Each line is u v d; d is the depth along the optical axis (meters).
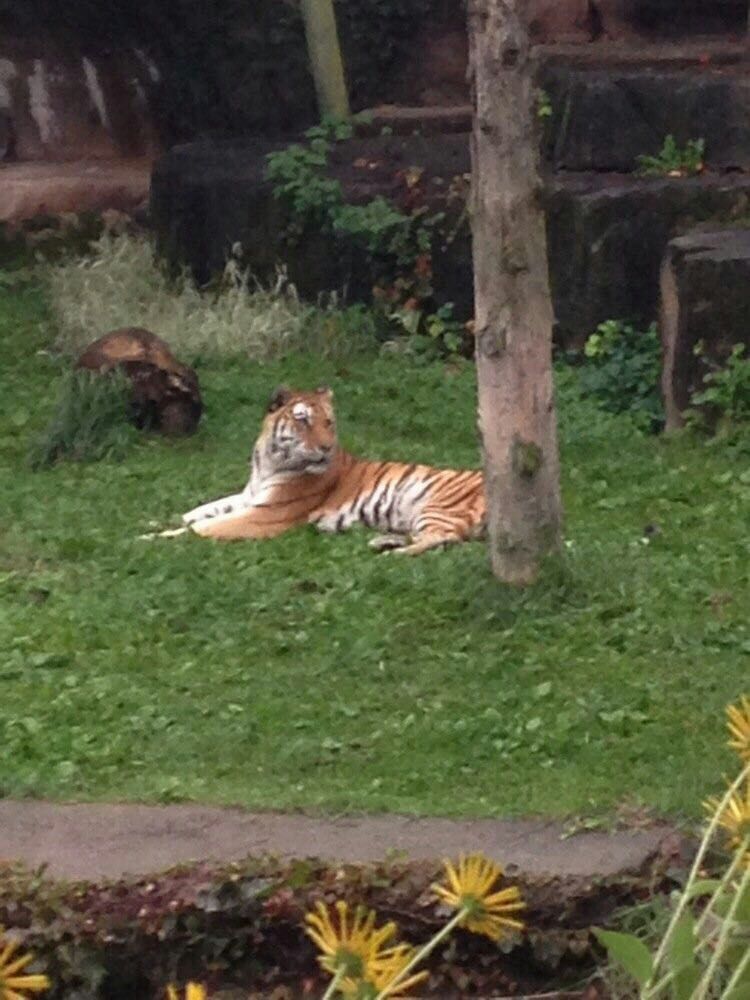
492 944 7.69
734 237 16.50
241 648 11.22
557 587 11.54
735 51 19.94
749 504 13.87
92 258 21.45
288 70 22.84
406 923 7.69
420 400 17.41
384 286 19.45
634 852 8.09
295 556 13.09
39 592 12.37
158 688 10.59
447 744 9.66
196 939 7.72
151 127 24.27
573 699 10.16
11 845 8.34
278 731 9.95
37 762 9.48
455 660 10.88
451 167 19.94
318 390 13.98
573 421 16.39
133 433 16.34
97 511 14.40
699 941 5.52
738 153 18.45
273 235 19.92
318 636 11.38
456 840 8.30
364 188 19.66
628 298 17.91
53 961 7.61
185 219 20.66
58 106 24.31
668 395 16.28
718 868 7.75
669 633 11.02
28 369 18.72
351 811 8.70
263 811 8.73
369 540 13.46
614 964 7.50
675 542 12.95
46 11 23.89
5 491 14.99
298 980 7.73
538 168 11.18
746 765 5.84
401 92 23.14
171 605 11.97
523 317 11.25
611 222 17.81
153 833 8.47
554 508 11.61
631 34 22.41
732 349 15.80
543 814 8.61
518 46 10.89
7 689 10.55
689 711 9.95
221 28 22.92
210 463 15.67
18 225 22.64
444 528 13.36
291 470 13.74
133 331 16.67
